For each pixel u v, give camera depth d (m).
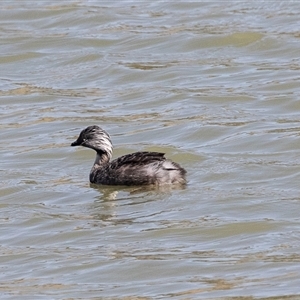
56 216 18.47
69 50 30.53
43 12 33.84
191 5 34.00
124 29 31.91
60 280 15.79
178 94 26.31
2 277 16.05
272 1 33.81
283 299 14.55
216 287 15.15
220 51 29.75
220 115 24.48
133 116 24.94
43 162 21.88
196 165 20.80
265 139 22.30
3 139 23.78
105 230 17.67
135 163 19.53
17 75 28.98
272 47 29.66
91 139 20.22
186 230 17.47
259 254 16.39
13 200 19.52
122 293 15.12
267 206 18.33
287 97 25.42
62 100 26.62
